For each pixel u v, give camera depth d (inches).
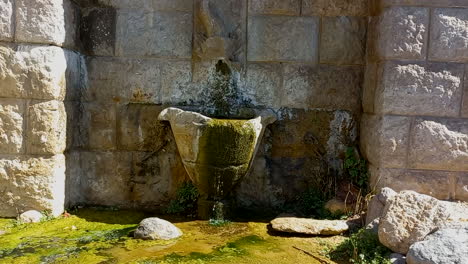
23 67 144.6
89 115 169.0
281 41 167.6
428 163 149.0
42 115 146.9
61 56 148.9
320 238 137.7
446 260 100.2
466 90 146.3
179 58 168.2
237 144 145.3
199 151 148.3
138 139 169.8
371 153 156.8
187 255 122.2
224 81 168.1
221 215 155.7
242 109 165.0
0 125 146.3
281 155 171.2
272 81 169.0
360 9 167.5
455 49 145.1
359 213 153.7
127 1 165.8
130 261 117.2
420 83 146.6
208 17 162.4
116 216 159.6
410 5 144.9
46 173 149.3
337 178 170.6
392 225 119.4
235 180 151.7
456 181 149.3
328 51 168.7
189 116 147.4
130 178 171.2
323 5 166.9
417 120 148.1
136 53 167.6
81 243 130.8
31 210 150.2
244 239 136.3
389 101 148.1
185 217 158.9
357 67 169.8
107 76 167.9
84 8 166.4
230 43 164.7
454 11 144.4
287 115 170.1
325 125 171.0
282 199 171.3
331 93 170.2
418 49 145.8
